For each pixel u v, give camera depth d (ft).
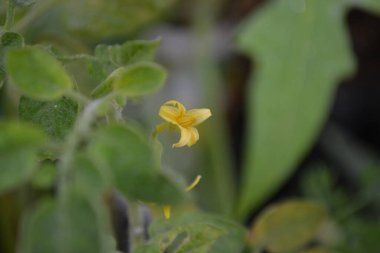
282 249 1.81
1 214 2.31
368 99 3.64
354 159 3.45
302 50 2.86
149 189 1.09
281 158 2.77
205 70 3.29
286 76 2.83
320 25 2.88
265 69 2.84
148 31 3.25
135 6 2.34
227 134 3.59
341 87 3.64
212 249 1.48
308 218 1.80
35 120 1.32
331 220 2.70
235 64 3.60
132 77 1.13
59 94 1.12
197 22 3.34
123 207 1.70
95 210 1.04
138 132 1.08
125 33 2.46
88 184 1.07
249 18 3.28
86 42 2.43
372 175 2.94
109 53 1.44
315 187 2.85
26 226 1.03
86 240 1.03
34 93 1.11
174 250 1.43
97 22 2.33
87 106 1.13
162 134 2.98
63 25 2.30
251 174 2.77
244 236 1.50
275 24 2.88
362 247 2.69
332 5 2.89
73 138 1.09
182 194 1.09
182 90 3.38
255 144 2.78
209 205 3.04
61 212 1.03
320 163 3.46
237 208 2.89
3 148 1.05
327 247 2.63
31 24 2.19
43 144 1.07
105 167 1.08
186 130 1.37
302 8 2.88
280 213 1.78
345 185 3.42
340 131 3.55
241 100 3.62
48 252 1.02
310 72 2.84
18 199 2.28
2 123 1.05
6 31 1.38
